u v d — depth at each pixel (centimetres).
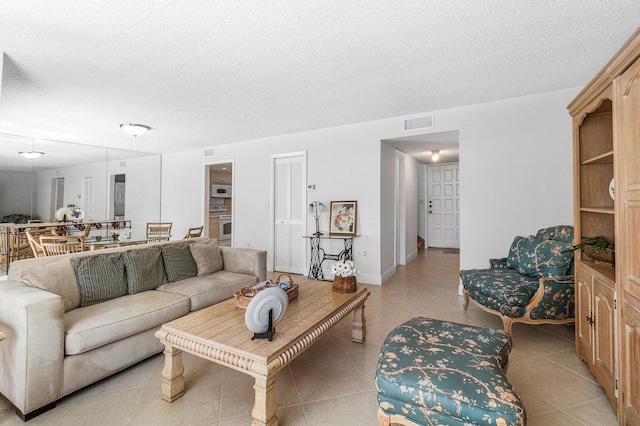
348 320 305
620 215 153
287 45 227
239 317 196
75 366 179
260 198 543
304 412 168
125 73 270
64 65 252
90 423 160
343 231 455
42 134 478
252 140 548
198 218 624
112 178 590
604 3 183
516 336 263
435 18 196
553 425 157
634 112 141
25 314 159
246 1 177
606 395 180
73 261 233
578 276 219
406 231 589
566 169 327
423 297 375
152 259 277
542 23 203
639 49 133
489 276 282
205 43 222
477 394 116
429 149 532
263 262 341
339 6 183
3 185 453
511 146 351
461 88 318
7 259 414
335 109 381
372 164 439
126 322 204
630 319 145
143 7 180
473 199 370
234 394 185
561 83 308
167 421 161
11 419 162
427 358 140
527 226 345
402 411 128
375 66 263
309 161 489
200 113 387
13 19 190
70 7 179
